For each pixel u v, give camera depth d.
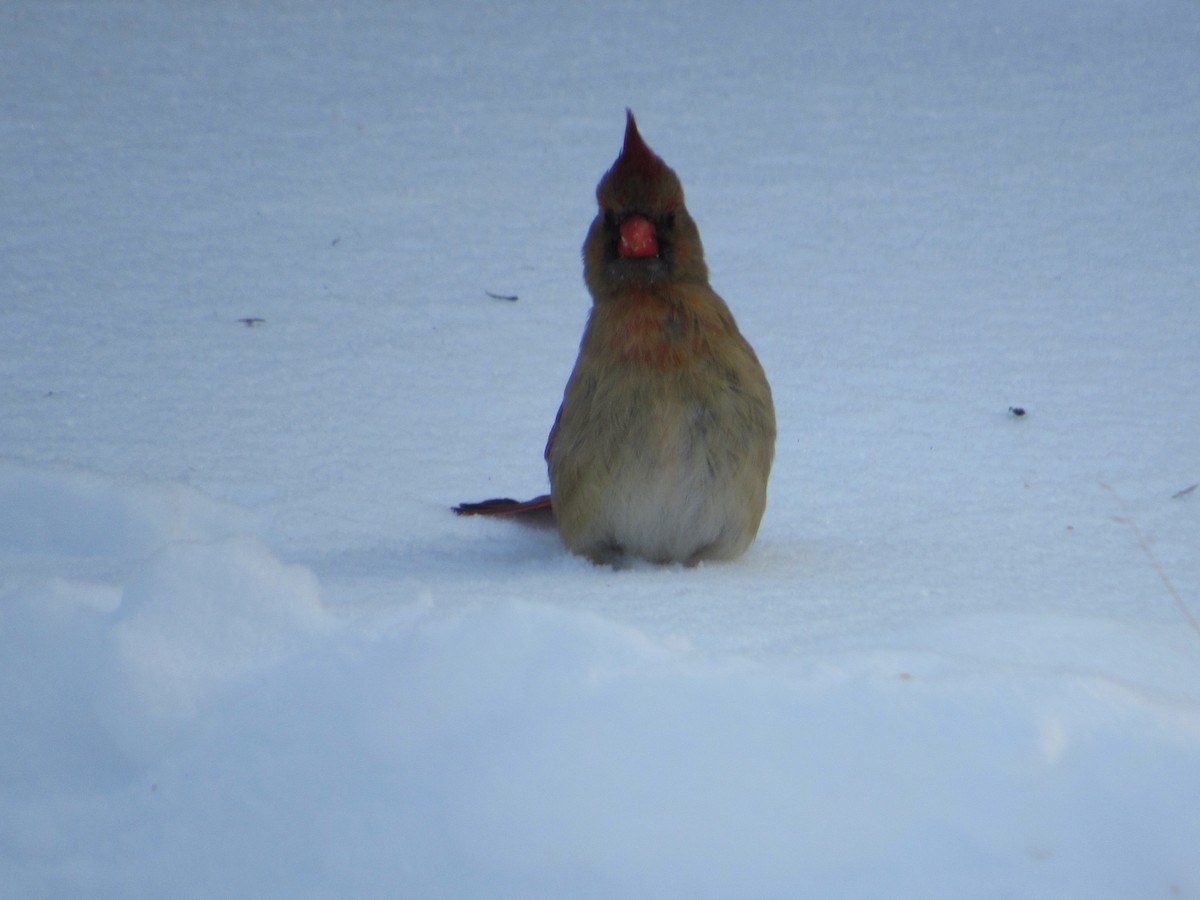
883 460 11.95
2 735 6.30
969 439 12.48
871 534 9.84
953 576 8.36
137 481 10.14
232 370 14.73
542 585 8.05
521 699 5.77
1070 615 6.96
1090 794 5.36
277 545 9.76
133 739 6.14
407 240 19.47
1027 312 16.44
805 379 14.34
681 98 26.73
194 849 5.77
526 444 12.72
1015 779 5.37
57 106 25.77
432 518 10.61
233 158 23.17
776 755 5.51
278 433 12.92
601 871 5.33
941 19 31.17
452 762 5.68
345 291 17.41
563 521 9.05
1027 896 5.14
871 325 16.09
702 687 5.68
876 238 19.42
